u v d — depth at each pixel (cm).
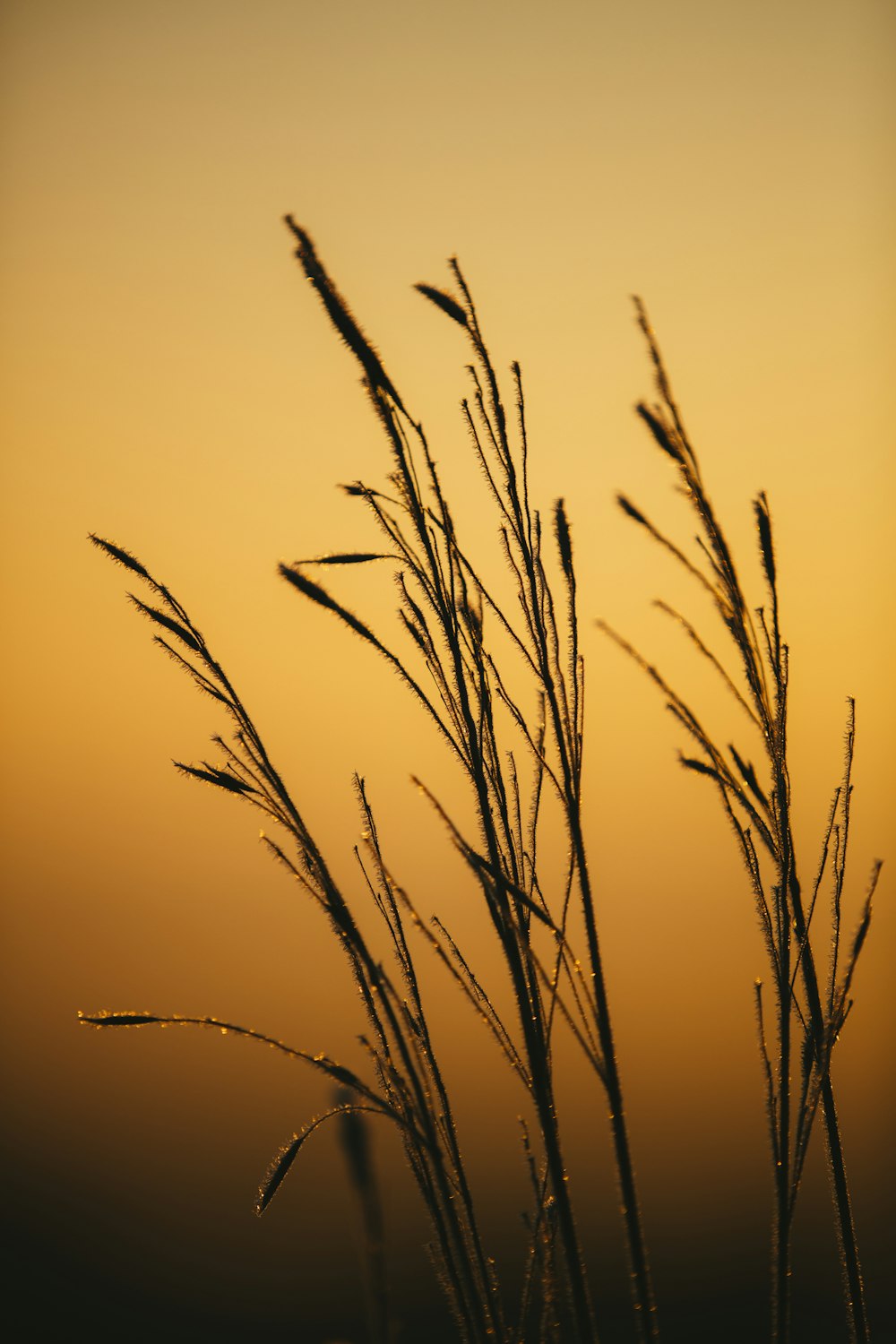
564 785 80
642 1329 79
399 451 82
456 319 82
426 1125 81
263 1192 80
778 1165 81
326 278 81
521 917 81
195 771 81
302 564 82
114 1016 80
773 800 82
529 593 82
